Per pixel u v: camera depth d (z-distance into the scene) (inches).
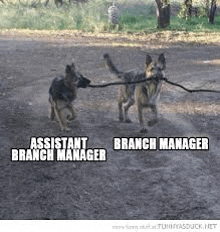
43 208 217.8
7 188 237.1
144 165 268.1
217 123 348.5
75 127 333.7
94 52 698.8
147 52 716.7
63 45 768.9
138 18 1218.0
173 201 225.1
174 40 869.8
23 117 359.6
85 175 253.9
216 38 906.7
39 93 443.5
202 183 244.5
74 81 297.9
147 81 294.7
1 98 421.7
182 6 1190.9
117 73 323.6
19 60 629.0
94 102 411.5
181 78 524.7
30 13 1136.2
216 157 279.9
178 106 397.7
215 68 596.1
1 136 313.0
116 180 248.2
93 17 1077.8
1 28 1024.2
